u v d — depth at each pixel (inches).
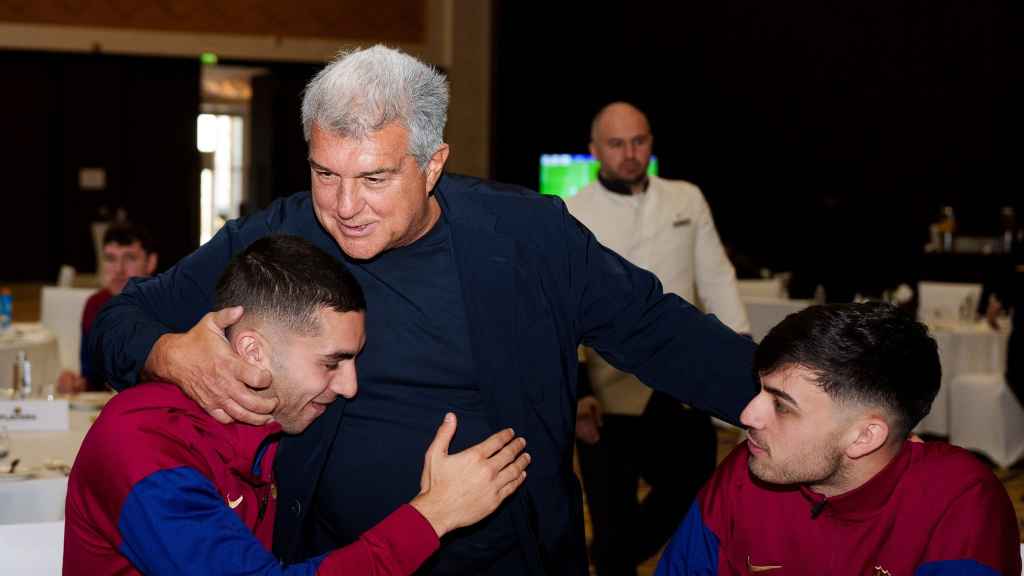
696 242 144.6
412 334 73.5
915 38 471.2
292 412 64.3
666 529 141.3
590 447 139.4
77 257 566.6
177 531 59.4
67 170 559.5
